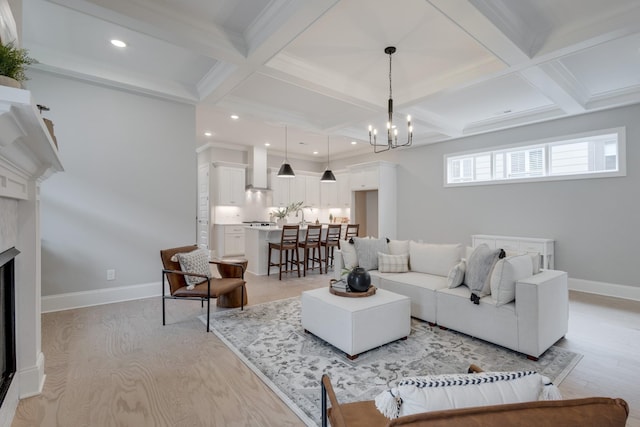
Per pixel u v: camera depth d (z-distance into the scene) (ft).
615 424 1.98
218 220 25.80
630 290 13.65
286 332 9.77
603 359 7.99
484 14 7.69
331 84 12.40
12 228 5.77
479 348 8.63
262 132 22.16
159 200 13.52
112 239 12.50
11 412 5.57
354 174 25.23
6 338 5.81
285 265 19.10
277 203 28.27
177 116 13.94
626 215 13.84
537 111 15.96
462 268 10.09
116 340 9.06
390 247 13.65
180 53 10.89
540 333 7.93
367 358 8.05
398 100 14.03
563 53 9.32
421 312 10.59
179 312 11.58
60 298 11.51
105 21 8.41
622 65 11.15
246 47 9.84
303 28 8.41
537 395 2.46
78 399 6.24
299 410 5.93
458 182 20.25
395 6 8.28
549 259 15.47
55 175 11.41
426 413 1.96
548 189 16.16
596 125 14.62
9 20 4.53
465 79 11.77
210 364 7.73
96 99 12.09
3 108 3.18
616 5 7.94
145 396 6.38
